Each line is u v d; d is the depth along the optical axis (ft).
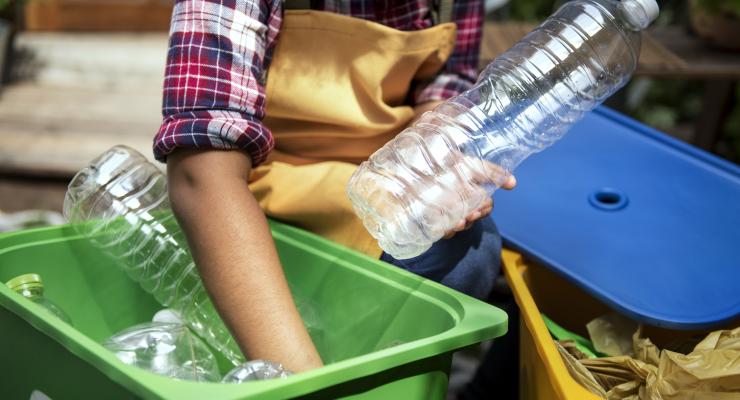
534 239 4.70
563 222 4.82
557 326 4.69
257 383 2.80
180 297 4.60
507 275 4.48
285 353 3.35
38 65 10.88
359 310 4.17
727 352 3.55
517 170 5.29
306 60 4.35
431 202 3.86
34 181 8.64
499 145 4.22
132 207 4.73
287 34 4.35
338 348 4.28
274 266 3.49
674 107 12.84
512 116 4.31
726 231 4.58
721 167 5.13
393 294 4.01
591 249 4.58
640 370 3.80
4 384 3.83
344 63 4.34
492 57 7.07
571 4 4.61
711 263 4.38
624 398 3.76
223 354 4.45
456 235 4.34
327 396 3.02
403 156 3.92
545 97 4.39
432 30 4.38
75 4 11.91
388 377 3.20
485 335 3.39
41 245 4.46
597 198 5.08
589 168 5.27
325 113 4.34
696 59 7.94
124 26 12.12
